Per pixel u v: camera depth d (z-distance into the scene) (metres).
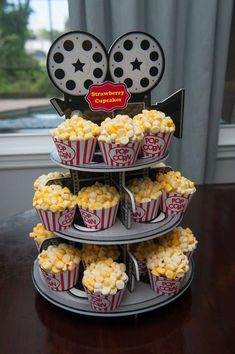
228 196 1.05
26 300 0.62
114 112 0.62
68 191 0.61
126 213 0.58
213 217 0.92
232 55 1.30
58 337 0.54
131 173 0.65
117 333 0.55
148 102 0.63
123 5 1.03
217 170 1.42
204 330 0.55
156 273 0.57
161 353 0.51
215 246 0.79
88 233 0.58
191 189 0.64
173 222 0.62
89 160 0.58
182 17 1.12
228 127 1.39
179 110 0.66
